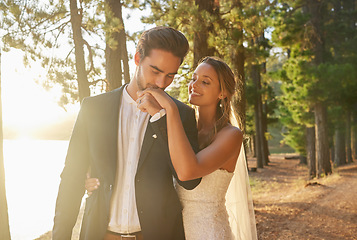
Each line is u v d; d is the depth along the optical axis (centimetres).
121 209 204
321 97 1750
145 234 197
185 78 889
